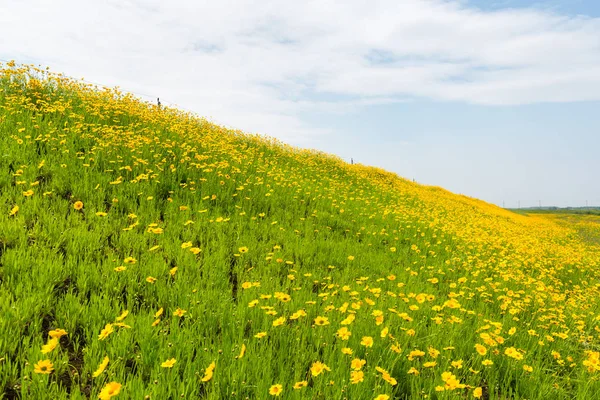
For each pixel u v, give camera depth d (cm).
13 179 618
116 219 580
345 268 630
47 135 754
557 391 328
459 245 1040
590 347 466
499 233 1599
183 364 293
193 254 513
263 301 421
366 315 414
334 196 1238
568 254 1248
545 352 422
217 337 337
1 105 880
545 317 506
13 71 1018
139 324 332
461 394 300
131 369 289
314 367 268
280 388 238
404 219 1212
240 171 1001
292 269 563
